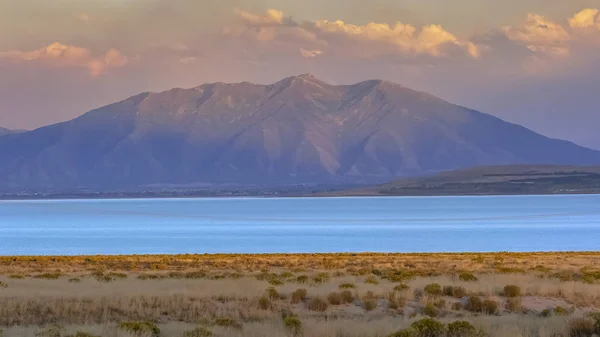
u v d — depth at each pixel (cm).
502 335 4866
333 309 6319
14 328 5159
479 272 9912
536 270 10400
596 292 7238
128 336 4728
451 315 6072
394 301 6450
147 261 12988
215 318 5700
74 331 5006
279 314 5972
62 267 11544
